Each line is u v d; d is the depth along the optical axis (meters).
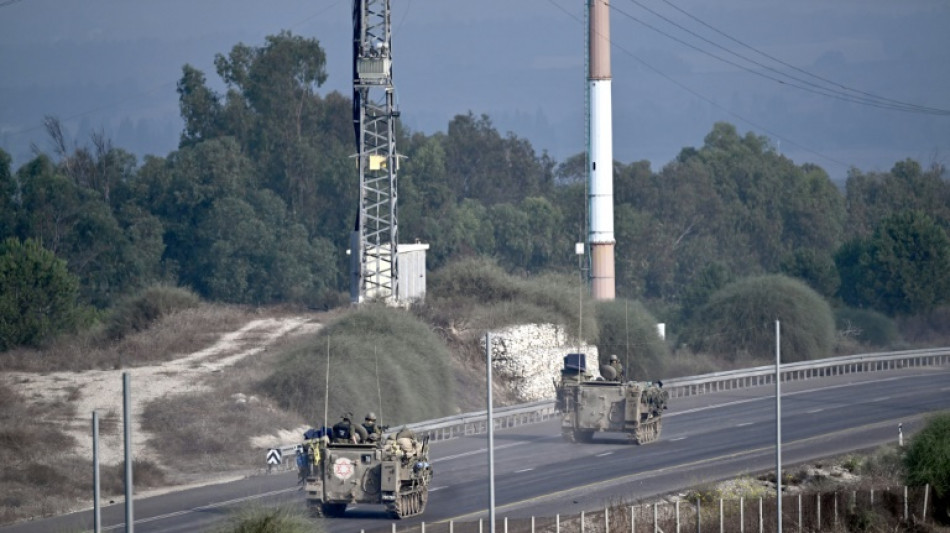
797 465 174.12
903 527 149.00
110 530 133.88
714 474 166.75
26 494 152.75
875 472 166.38
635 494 153.25
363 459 139.62
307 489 139.62
